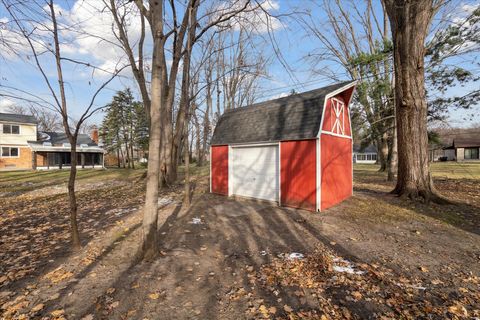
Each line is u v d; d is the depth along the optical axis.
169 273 3.91
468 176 16.59
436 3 11.43
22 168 29.95
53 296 3.28
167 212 8.00
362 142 21.23
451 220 6.67
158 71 4.38
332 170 8.85
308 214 7.73
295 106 9.34
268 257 4.59
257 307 3.10
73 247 4.93
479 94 12.77
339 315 2.94
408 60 8.47
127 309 3.03
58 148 30.16
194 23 9.38
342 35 19.69
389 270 4.04
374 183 14.45
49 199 10.75
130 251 4.78
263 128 10.04
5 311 2.99
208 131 30.19
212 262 4.38
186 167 9.04
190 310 3.03
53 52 4.36
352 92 9.88
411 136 8.70
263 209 8.58
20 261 4.40
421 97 8.58
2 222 7.11
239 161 11.02
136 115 35.50
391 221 6.68
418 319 2.87
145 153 44.00
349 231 6.02
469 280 3.74
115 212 8.03
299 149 8.55
